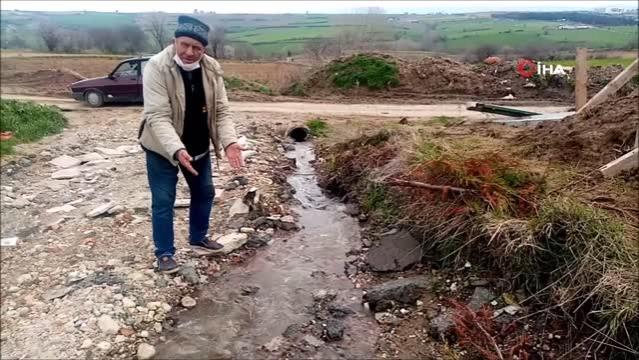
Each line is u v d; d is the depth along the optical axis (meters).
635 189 5.46
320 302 4.64
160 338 4.09
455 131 9.04
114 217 6.00
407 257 5.15
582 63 11.57
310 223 6.27
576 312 3.91
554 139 6.98
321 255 5.46
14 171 7.71
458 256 4.83
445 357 3.93
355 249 5.58
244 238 5.51
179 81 4.25
